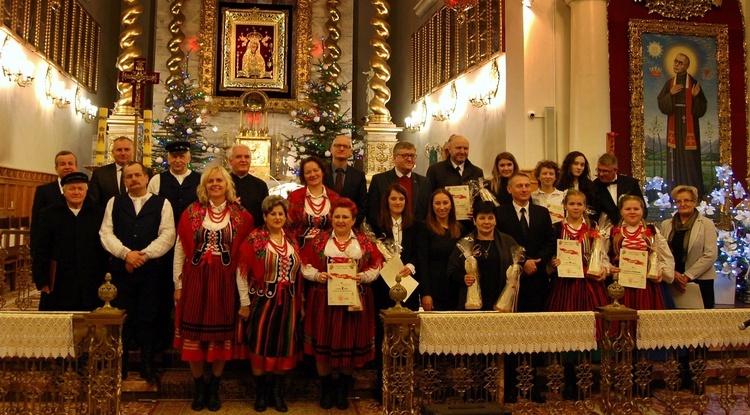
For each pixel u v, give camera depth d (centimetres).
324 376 521
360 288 513
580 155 641
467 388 456
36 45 1164
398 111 1800
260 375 512
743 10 1054
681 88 1020
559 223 560
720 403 494
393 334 437
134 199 531
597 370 564
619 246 554
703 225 604
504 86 1097
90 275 519
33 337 420
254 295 511
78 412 430
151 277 533
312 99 1303
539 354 556
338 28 1527
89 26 1517
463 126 1320
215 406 513
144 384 539
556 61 1012
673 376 485
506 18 1084
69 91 1370
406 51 1734
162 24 1480
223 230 506
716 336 485
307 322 523
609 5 1008
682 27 1026
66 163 631
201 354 497
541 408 508
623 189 652
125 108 1180
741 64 1048
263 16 1529
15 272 920
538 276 546
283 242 515
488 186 623
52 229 519
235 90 1504
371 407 529
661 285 582
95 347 419
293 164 1331
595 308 525
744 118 1045
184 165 589
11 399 488
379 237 539
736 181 1035
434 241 538
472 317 451
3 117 1035
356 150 1255
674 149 1013
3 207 1038
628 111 1001
